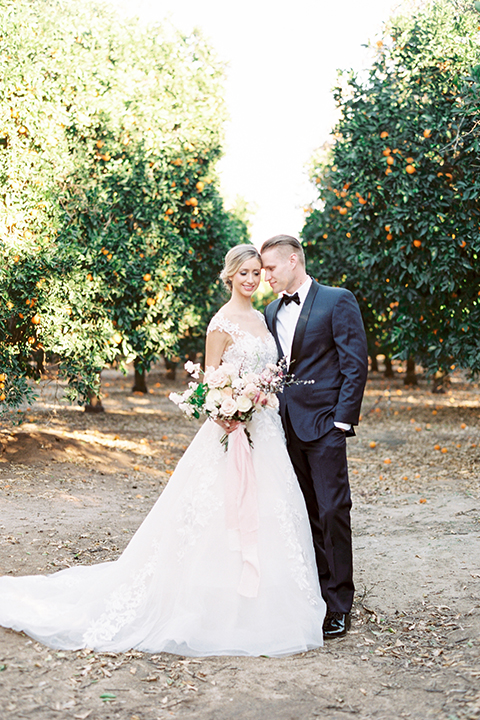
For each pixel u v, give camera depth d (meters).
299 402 3.76
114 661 3.12
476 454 9.69
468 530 5.55
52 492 6.77
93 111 8.36
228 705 2.71
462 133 7.84
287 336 3.87
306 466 3.81
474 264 8.63
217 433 3.72
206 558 3.45
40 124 7.64
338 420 3.62
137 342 8.70
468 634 3.41
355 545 5.29
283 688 2.87
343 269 12.60
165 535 3.59
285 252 3.82
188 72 10.53
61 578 3.94
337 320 3.71
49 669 3.00
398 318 9.51
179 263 9.70
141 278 8.60
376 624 3.68
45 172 7.73
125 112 8.77
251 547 3.44
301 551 3.56
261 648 3.26
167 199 9.20
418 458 9.80
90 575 4.01
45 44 7.88
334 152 9.43
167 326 8.95
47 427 11.09
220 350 3.81
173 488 3.71
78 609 3.55
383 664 3.13
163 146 9.21
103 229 8.38
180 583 3.46
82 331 7.91
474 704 2.64
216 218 10.95
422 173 8.34
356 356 3.67
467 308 9.34
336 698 2.78
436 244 8.37
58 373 8.12
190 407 3.71
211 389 3.60
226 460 3.61
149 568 3.57
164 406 16.39
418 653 3.24
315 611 3.47
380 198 8.72
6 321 7.51
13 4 7.58
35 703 2.67
